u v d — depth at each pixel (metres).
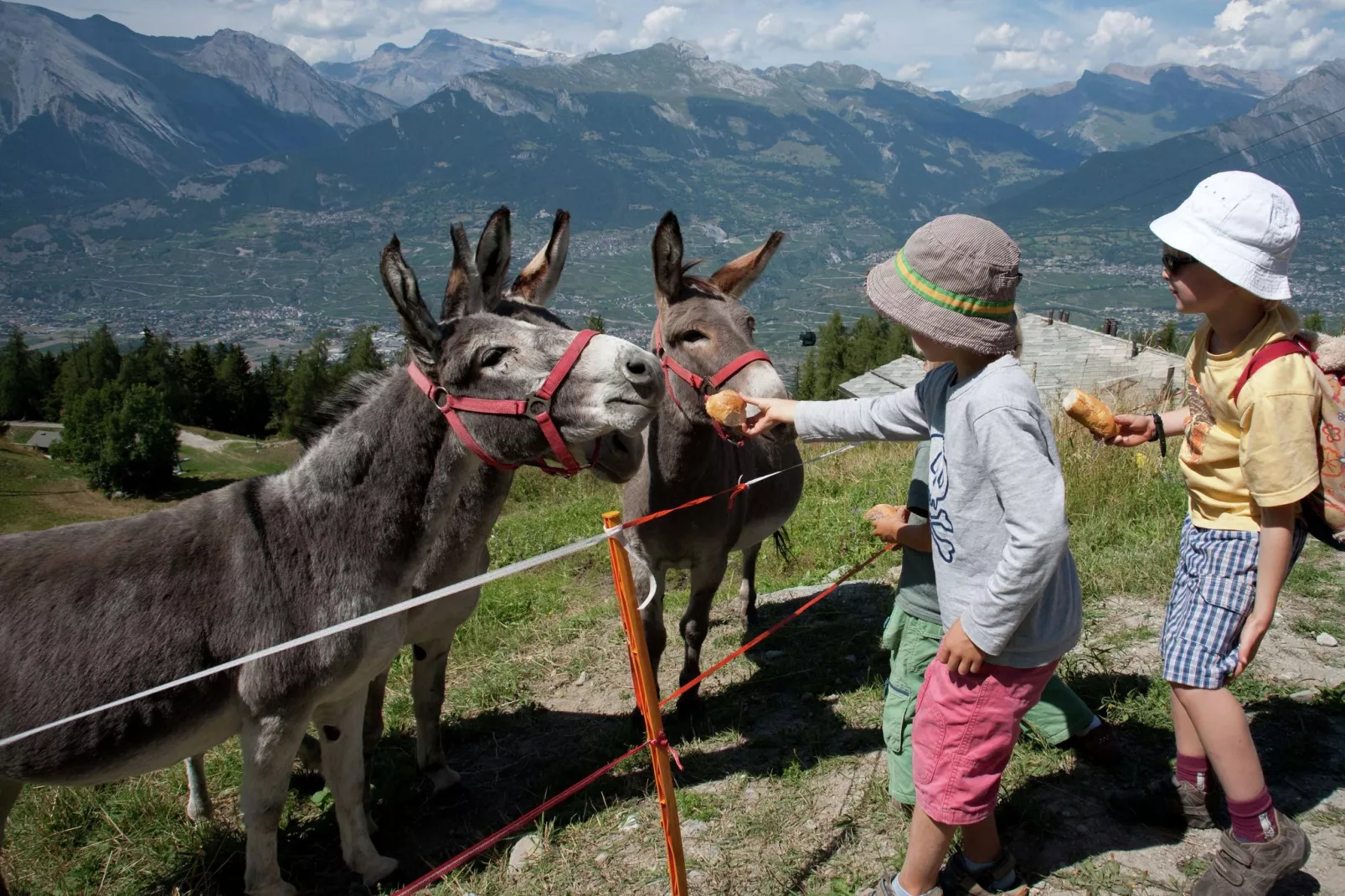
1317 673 3.91
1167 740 3.52
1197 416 2.61
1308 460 2.21
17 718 2.83
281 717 3.04
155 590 2.94
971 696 2.36
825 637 5.36
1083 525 6.25
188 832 3.99
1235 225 2.23
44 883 3.77
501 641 6.32
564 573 8.20
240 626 2.98
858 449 11.42
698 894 3.00
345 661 3.06
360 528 3.09
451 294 3.13
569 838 3.53
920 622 2.99
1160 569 5.22
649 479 4.09
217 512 3.14
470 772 4.43
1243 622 2.50
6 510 42.88
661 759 2.68
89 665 2.85
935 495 2.43
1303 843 2.46
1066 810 3.14
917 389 2.70
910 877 2.58
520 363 2.87
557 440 2.89
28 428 65.06
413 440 3.08
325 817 4.04
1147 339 19.16
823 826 3.29
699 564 4.32
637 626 2.63
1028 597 2.14
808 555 7.44
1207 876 2.57
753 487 4.85
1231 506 2.53
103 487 47.66
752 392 3.76
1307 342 2.45
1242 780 2.46
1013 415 2.17
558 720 4.88
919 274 2.26
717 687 4.88
